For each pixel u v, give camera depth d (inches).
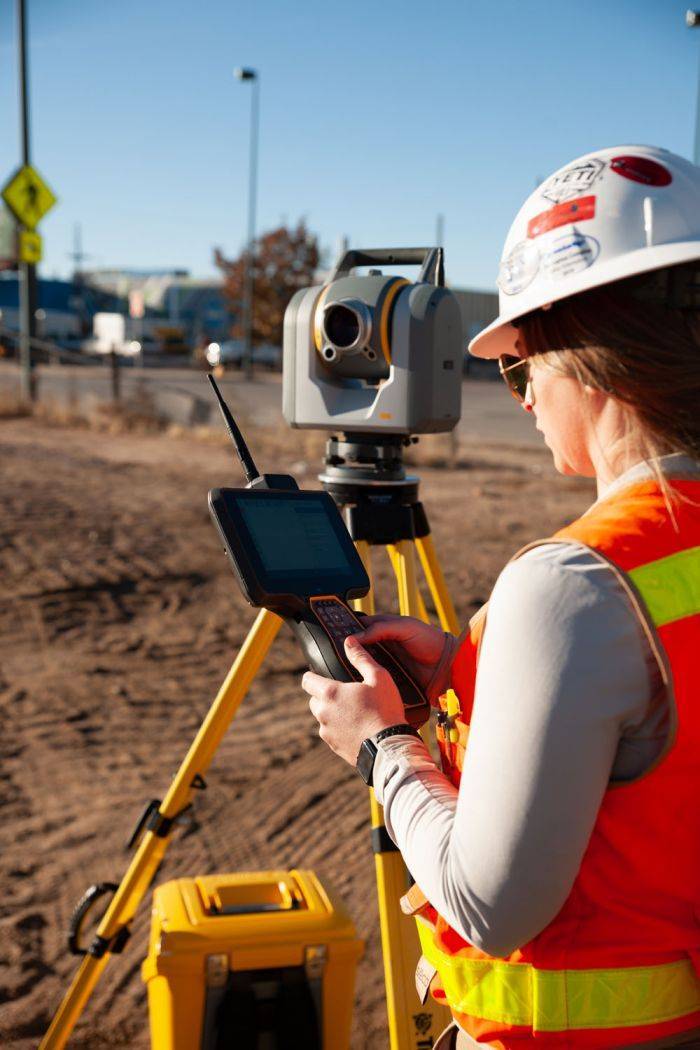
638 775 38.2
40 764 166.9
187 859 140.3
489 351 49.4
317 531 56.8
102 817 150.6
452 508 377.4
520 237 44.4
